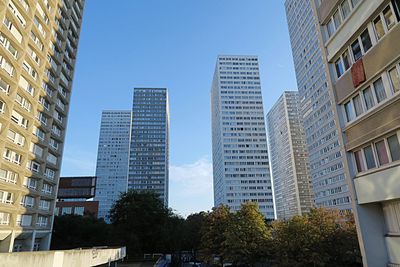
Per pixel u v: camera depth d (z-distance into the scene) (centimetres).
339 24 1446
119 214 5125
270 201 14700
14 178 3766
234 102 16625
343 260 2933
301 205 13938
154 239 5019
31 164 4234
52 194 4894
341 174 8350
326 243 2864
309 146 10431
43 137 4600
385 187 1091
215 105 18138
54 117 4919
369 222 1212
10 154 3697
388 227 1179
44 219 4675
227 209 4341
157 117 19300
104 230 5894
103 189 19375
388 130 1083
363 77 1230
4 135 3419
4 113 3472
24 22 3941
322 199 9281
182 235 6103
